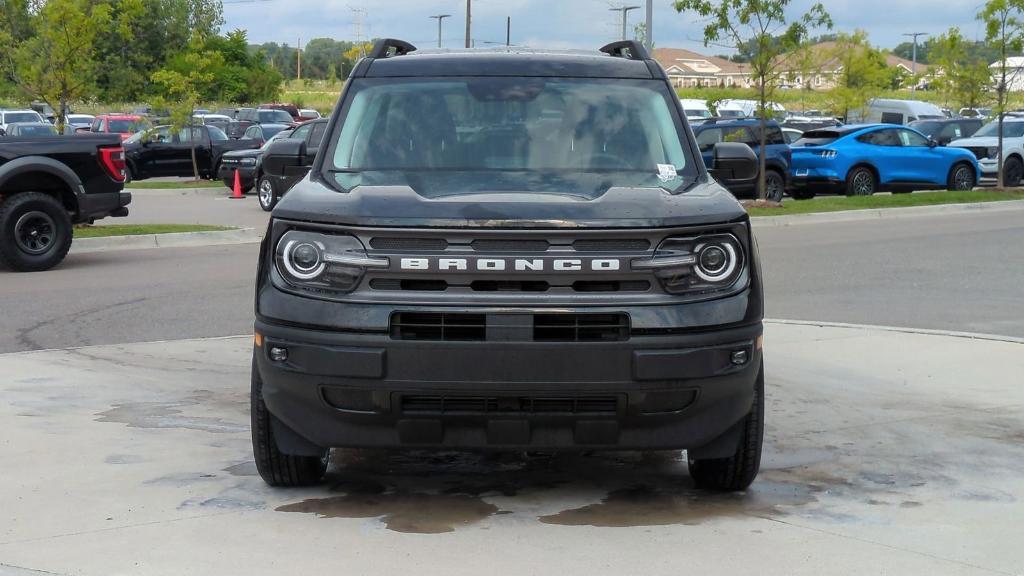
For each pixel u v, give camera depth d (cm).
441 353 473
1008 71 2891
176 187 3231
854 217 2330
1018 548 483
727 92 5578
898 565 460
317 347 482
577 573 446
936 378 846
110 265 1511
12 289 1282
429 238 479
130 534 492
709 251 491
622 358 475
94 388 795
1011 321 1106
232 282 1338
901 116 4828
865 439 674
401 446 499
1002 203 2573
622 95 616
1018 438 679
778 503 546
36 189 1477
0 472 587
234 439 661
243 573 446
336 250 484
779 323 1078
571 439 495
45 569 450
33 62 2694
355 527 503
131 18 2780
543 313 473
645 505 542
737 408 504
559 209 484
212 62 3612
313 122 2389
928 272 1459
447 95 611
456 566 454
